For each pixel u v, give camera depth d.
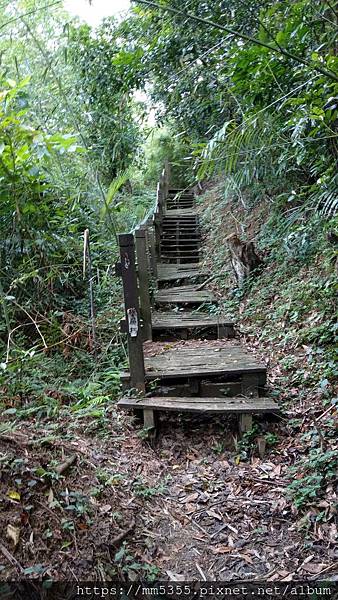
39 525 1.97
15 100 4.14
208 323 4.56
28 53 5.19
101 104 6.41
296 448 2.90
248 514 2.46
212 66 4.50
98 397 3.28
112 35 6.02
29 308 4.07
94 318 4.20
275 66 2.99
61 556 1.92
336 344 3.73
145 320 4.37
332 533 2.26
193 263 7.51
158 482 2.70
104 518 2.20
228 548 2.25
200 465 2.91
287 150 3.52
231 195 7.95
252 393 3.34
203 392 3.37
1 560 1.79
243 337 4.66
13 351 3.62
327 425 2.95
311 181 4.79
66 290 4.73
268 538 2.30
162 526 2.36
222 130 2.60
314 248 4.88
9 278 4.09
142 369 3.30
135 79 5.70
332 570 2.06
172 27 4.87
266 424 3.14
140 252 4.23
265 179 5.18
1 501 1.96
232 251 5.80
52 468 2.24
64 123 5.26
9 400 3.04
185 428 3.23
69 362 3.96
